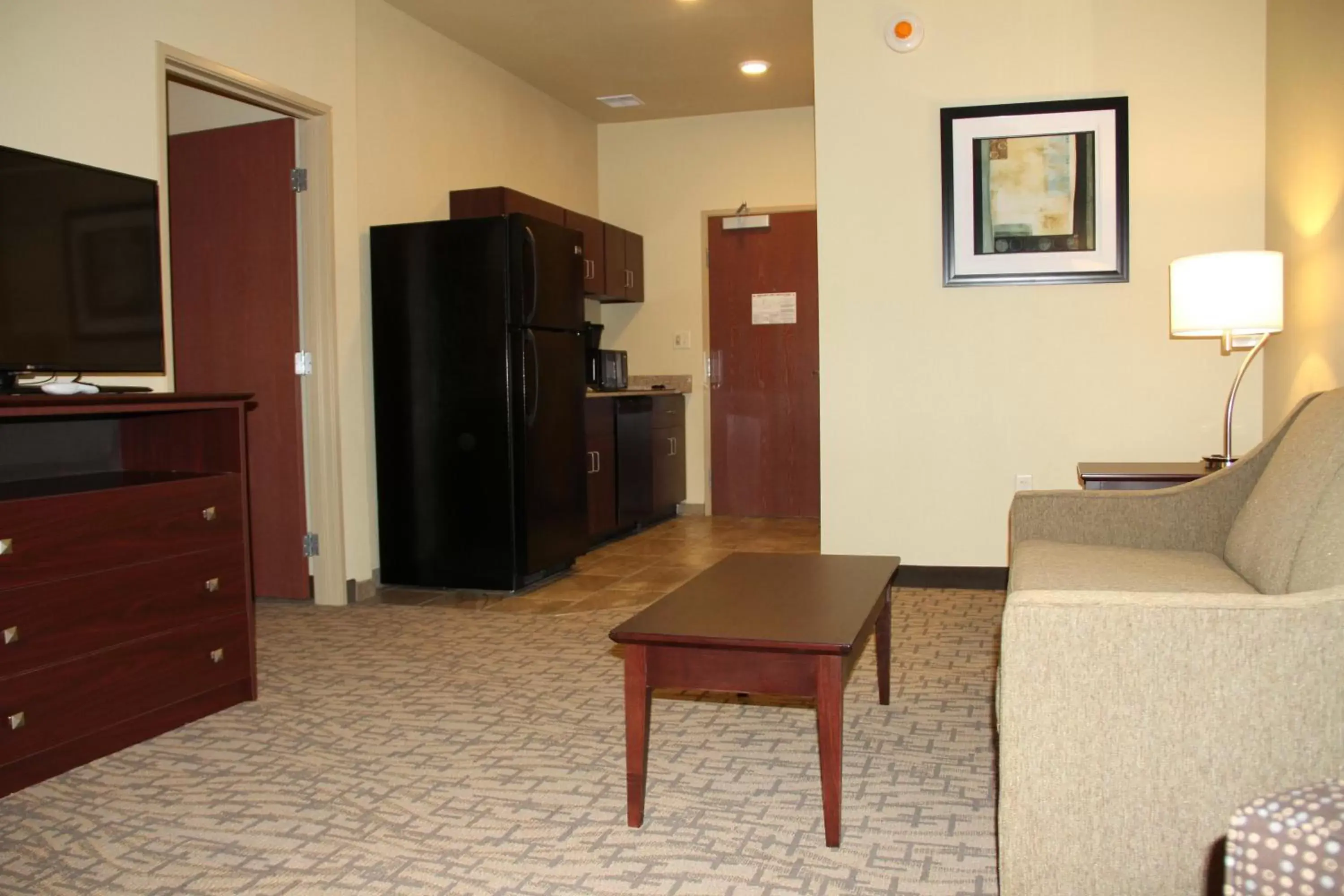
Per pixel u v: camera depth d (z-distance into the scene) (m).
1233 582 1.98
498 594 4.26
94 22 2.95
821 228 4.09
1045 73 3.85
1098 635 1.38
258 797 2.12
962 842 1.84
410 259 4.27
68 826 1.99
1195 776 1.36
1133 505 2.50
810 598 2.14
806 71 5.61
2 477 2.61
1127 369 3.84
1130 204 3.81
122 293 2.67
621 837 1.89
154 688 2.51
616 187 6.78
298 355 4.07
